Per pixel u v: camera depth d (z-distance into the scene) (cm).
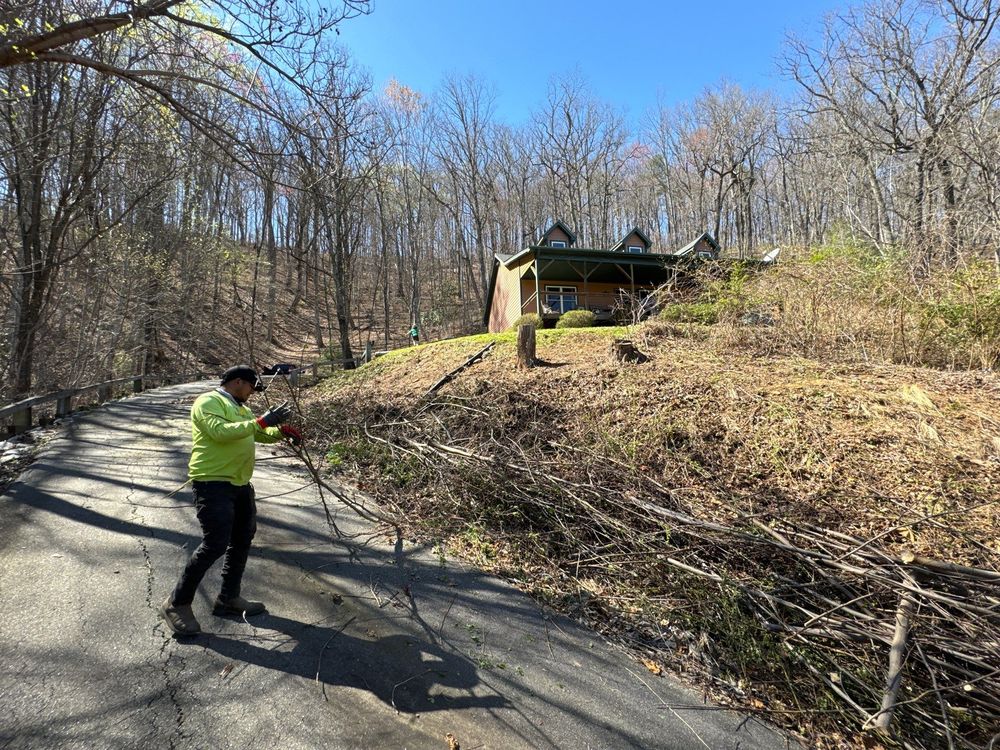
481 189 3875
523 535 410
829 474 438
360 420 676
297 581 345
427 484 499
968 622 259
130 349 1698
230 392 299
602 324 1866
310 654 273
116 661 257
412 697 247
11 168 915
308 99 490
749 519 359
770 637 286
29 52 428
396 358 1140
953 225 805
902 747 235
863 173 1586
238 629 290
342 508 469
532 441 550
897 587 278
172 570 349
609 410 598
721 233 3969
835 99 1446
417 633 299
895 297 704
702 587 321
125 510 449
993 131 895
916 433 467
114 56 579
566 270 1994
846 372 623
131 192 1255
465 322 3625
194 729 218
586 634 310
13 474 557
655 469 481
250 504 298
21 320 1083
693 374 651
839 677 258
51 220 1205
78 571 342
